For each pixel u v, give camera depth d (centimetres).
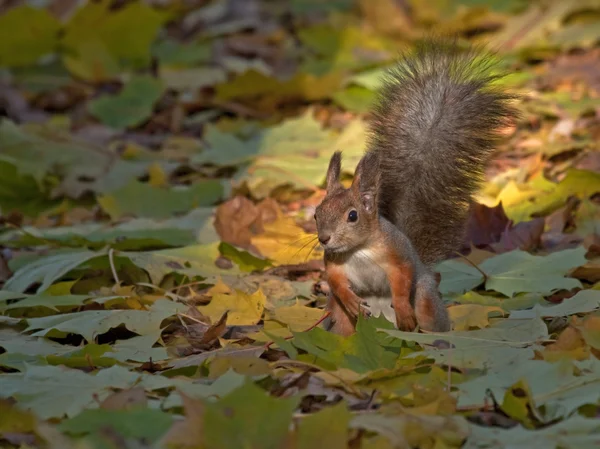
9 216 1301
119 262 1091
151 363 838
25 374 780
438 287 995
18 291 1042
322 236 859
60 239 1183
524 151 1404
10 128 1483
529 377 743
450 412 702
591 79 1647
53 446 637
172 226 1209
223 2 2208
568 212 1149
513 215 1180
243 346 874
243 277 1055
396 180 988
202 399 654
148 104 1705
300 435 625
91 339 899
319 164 1394
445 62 1051
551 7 1903
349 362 784
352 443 652
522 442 648
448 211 985
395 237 880
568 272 1012
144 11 1858
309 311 932
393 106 1031
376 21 2009
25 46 1881
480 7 1977
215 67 1920
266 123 1630
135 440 661
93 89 1848
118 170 1443
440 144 995
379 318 830
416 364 790
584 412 711
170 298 1032
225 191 1337
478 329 880
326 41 1898
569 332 805
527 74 1658
